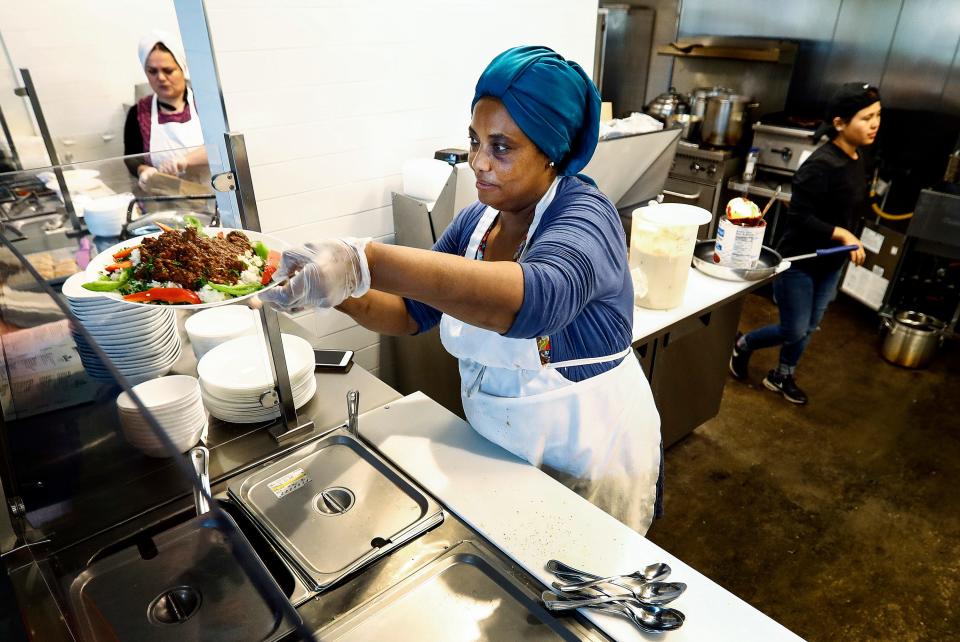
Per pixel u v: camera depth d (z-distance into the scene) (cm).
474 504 127
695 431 302
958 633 203
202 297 99
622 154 230
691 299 235
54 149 321
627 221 264
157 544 101
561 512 125
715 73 459
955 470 275
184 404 128
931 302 374
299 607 105
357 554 115
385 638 101
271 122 195
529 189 121
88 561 100
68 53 348
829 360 362
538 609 105
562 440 145
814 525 247
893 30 380
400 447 144
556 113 112
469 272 94
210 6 172
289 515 124
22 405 96
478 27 232
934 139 377
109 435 98
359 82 209
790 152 396
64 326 81
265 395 142
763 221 246
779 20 425
